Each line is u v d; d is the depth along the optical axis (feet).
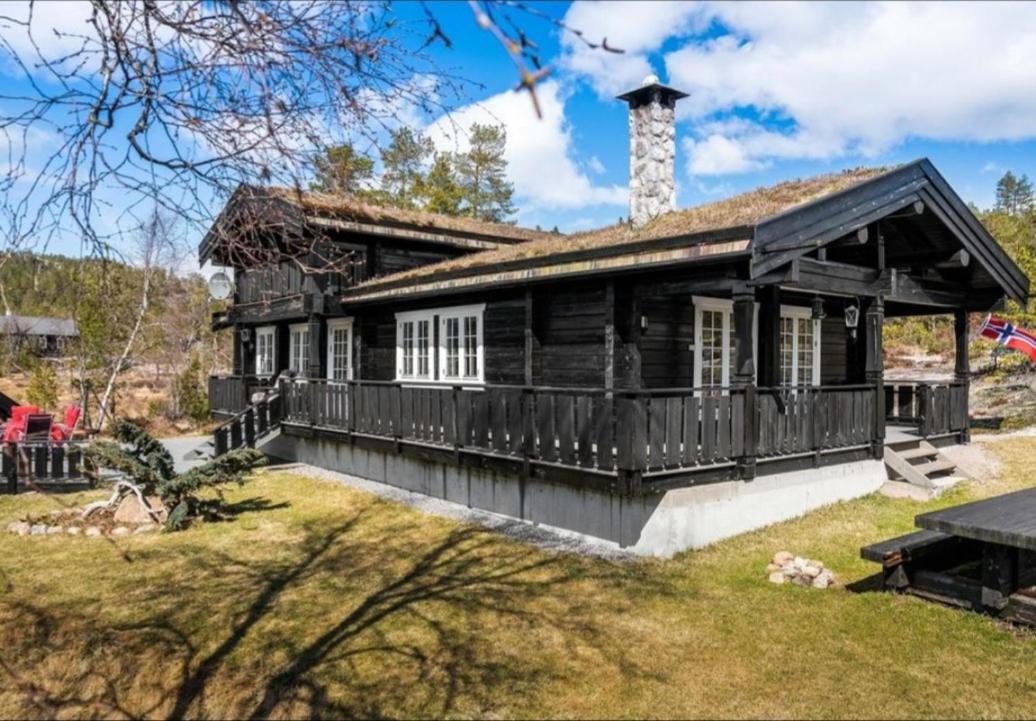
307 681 16.07
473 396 30.58
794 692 14.71
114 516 30.83
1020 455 38.65
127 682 16.88
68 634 19.17
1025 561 18.70
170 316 77.00
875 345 32.27
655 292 29.04
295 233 14.26
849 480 30.99
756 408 26.37
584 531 26.58
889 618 18.29
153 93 9.62
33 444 37.24
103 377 41.06
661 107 37.45
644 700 14.62
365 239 51.60
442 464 34.04
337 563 24.75
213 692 16.03
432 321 43.98
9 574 24.11
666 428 23.56
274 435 46.80
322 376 56.18
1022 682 14.89
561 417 25.96
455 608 19.95
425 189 82.23
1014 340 54.70
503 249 46.98
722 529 25.32
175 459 51.06
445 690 15.37
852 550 24.21
